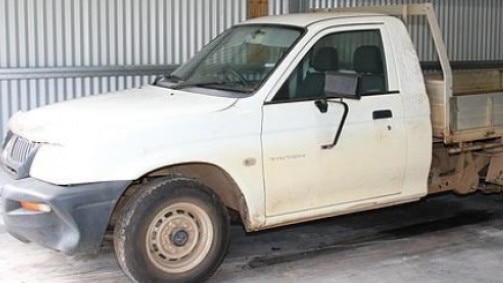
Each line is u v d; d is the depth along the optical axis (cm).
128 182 468
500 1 1288
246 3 1009
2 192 491
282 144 520
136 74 936
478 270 543
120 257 485
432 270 543
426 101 591
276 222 530
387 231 654
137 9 928
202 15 978
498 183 679
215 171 515
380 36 579
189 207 500
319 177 539
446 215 713
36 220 466
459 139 625
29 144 491
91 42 905
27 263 555
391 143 571
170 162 479
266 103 518
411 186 594
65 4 881
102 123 477
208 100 522
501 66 1289
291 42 549
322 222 682
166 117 488
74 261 561
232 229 657
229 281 519
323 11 687
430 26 611
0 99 857
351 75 517
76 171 459
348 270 543
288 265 556
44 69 873
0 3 843
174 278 496
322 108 535
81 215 459
